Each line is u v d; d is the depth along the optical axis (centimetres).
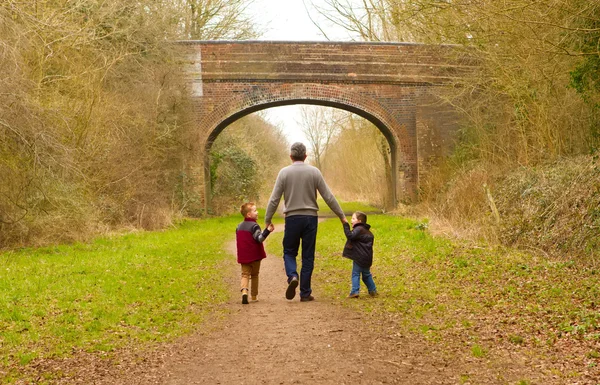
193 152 2859
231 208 3688
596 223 1194
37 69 1695
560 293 845
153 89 2530
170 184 2742
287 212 868
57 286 972
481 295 873
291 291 858
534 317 716
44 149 1585
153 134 2461
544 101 1794
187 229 2308
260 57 2911
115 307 825
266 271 1267
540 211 1433
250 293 988
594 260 1102
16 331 689
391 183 3322
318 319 743
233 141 3878
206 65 2897
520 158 1941
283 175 864
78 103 1870
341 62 2933
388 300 866
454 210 1873
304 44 2917
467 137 2744
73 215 1734
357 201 4566
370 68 2936
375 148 3744
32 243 1619
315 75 2920
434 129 2945
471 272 1067
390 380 506
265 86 2919
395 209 3055
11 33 1505
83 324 731
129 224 2202
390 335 658
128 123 2258
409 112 2964
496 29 1474
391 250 1438
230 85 2911
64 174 1719
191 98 2891
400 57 2941
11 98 1467
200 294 955
